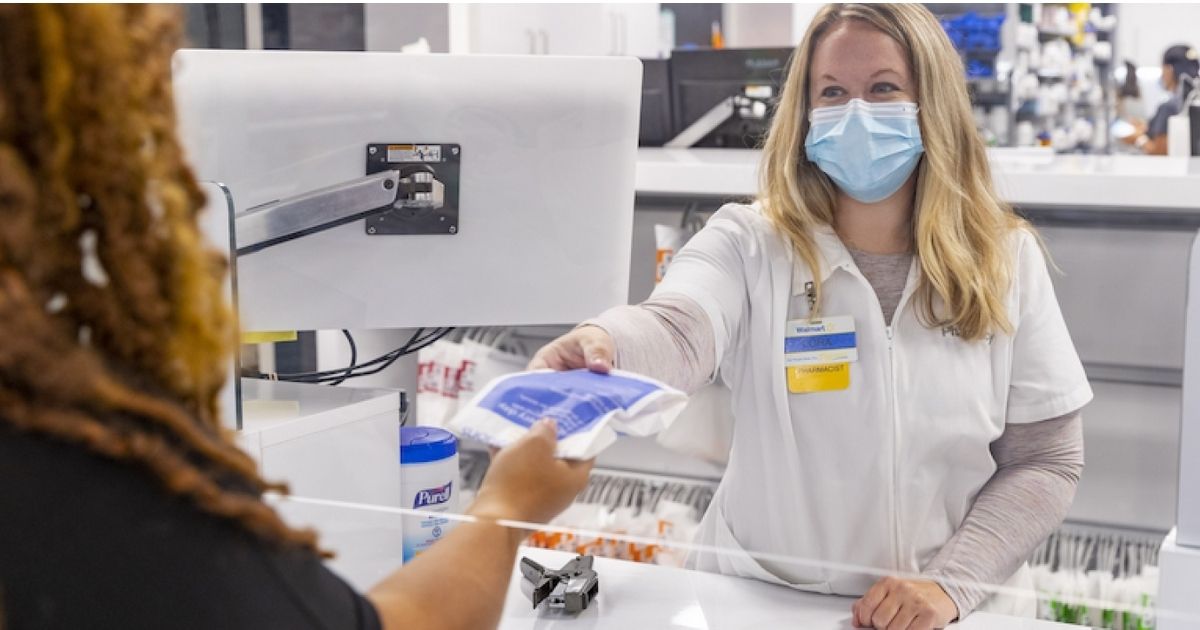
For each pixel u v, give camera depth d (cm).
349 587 70
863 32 148
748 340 139
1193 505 112
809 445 133
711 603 101
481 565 84
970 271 138
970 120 146
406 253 141
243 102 136
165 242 61
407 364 148
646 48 334
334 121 137
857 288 141
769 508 128
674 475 134
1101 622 103
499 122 139
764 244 144
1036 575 128
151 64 61
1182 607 107
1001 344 138
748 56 233
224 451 62
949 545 129
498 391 102
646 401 99
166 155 62
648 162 182
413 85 137
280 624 62
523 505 90
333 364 157
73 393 55
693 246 147
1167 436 143
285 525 64
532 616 100
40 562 56
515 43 268
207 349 63
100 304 58
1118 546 136
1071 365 139
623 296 148
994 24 263
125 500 57
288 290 141
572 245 144
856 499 131
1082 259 156
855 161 143
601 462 136
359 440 121
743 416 137
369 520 97
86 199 58
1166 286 152
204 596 59
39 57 56
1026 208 159
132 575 57
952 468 133
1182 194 149
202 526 59
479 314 145
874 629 97
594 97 140
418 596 80
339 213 137
